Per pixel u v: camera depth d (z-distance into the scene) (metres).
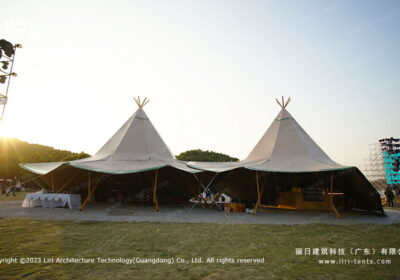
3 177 38.88
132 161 13.37
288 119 14.80
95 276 3.54
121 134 15.34
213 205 14.67
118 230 6.74
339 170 10.99
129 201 16.64
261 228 7.47
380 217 10.95
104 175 14.59
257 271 3.88
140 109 16.78
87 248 4.97
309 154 12.87
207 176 14.78
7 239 5.55
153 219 8.86
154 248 5.06
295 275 3.75
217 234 6.50
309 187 14.60
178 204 15.96
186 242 5.59
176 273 3.73
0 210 10.55
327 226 8.06
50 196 11.80
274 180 14.96
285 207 13.42
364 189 11.68
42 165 14.64
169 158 15.54
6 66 6.56
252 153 14.95
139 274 3.66
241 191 15.79
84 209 11.52
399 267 4.18
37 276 3.49
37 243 5.27
